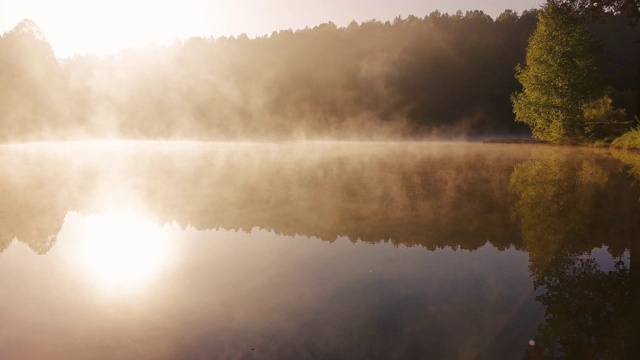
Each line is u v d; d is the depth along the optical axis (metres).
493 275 3.63
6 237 5.32
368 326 2.71
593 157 14.80
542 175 10.28
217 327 2.76
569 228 5.16
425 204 7.15
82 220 6.32
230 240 5.04
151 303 3.16
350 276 3.70
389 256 4.28
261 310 3.00
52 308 3.12
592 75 21.44
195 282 3.61
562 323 2.69
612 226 5.16
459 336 2.54
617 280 3.42
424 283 3.49
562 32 21.64
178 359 2.37
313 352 2.40
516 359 2.29
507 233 5.06
